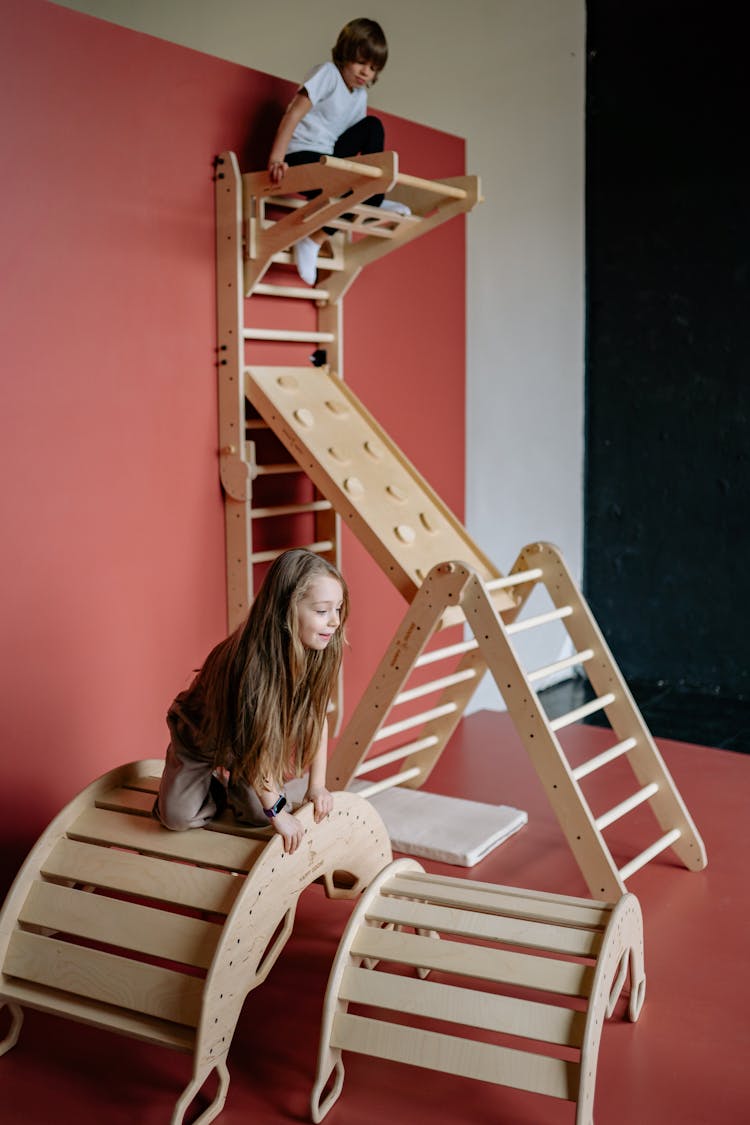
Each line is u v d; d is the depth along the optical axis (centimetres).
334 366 403
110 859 242
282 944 243
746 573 552
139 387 330
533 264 545
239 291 352
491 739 466
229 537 367
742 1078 230
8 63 283
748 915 304
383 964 276
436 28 502
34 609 303
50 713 310
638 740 339
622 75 554
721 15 521
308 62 515
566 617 357
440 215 381
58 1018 256
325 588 229
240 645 231
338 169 330
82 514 315
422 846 342
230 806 252
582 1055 203
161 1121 217
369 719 329
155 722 345
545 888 321
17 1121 217
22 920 239
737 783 414
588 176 571
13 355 291
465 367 491
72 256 305
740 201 528
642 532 579
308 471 353
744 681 559
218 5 530
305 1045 244
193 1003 215
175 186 336
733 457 547
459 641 497
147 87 323
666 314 557
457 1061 211
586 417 589
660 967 276
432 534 364
